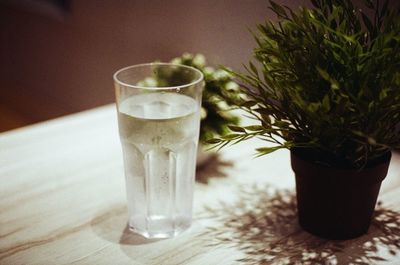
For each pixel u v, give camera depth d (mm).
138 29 1079
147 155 549
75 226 578
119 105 549
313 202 541
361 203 530
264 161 704
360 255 529
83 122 803
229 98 566
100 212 603
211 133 645
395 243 545
